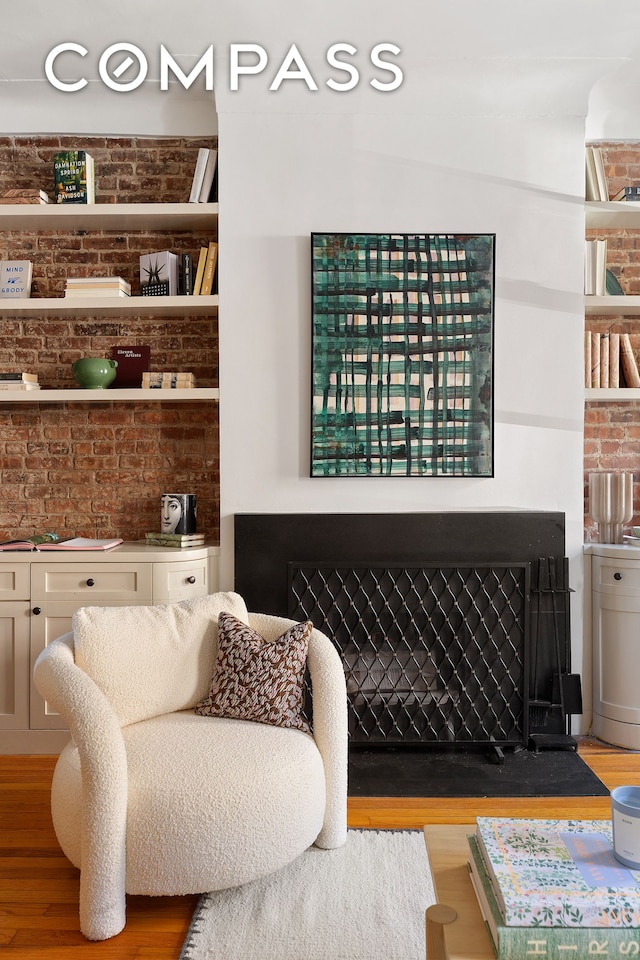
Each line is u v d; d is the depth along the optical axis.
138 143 3.54
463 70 3.17
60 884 2.15
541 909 1.23
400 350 3.26
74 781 2.04
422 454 3.27
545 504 3.30
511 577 3.23
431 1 2.75
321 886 2.10
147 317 3.57
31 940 1.89
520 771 2.96
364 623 3.22
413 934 1.88
